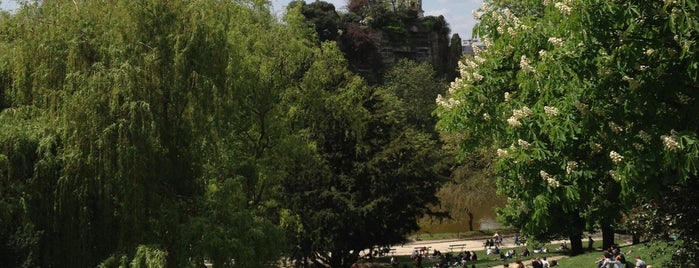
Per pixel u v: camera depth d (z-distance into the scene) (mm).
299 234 27719
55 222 16703
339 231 28875
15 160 16453
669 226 14250
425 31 141875
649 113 9422
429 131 85062
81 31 17969
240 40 23188
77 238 17000
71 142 16828
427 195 31359
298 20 28266
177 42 18281
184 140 18781
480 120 12070
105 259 17219
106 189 16953
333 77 32188
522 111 10320
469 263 36219
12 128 16688
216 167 20891
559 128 9531
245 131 24469
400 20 140375
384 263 40281
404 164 30172
